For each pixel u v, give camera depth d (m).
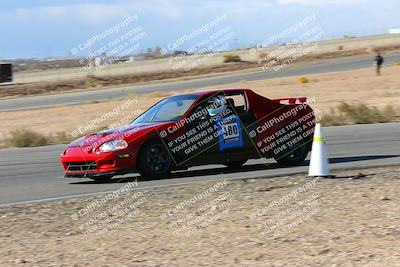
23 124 68.25
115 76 153.25
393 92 82.06
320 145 24.91
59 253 15.23
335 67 137.38
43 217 19.53
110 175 27.25
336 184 22.92
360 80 100.38
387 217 17.48
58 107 83.88
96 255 14.95
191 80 131.50
